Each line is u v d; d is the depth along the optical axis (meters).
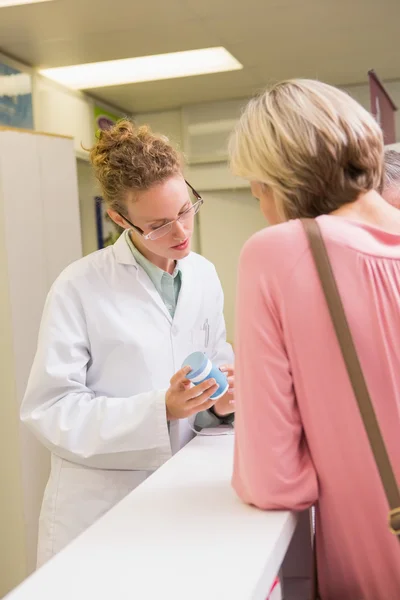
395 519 0.80
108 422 1.38
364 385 0.84
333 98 0.94
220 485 1.05
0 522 2.45
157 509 0.95
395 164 1.50
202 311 1.68
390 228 0.94
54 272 2.67
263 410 0.88
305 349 0.87
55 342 1.47
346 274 0.87
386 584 0.88
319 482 0.91
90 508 1.47
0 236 2.45
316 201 0.95
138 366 1.53
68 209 2.76
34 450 2.46
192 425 1.56
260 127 0.95
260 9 4.59
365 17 4.84
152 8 4.45
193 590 0.71
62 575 0.76
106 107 7.31
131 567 0.77
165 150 1.44
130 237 1.64
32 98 5.71
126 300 1.55
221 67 6.07
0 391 2.45
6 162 2.46
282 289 0.87
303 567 1.13
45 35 4.90
